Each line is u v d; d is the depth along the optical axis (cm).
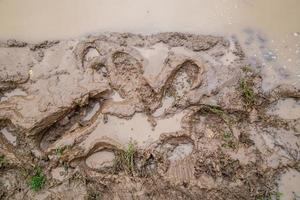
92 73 121
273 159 110
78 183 110
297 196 108
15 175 113
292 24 131
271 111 118
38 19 133
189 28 130
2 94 121
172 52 123
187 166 110
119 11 134
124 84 120
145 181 109
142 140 114
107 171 112
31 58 124
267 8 133
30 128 111
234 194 106
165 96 120
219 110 116
